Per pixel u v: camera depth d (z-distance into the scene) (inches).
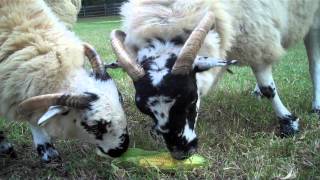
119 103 37.3
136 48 38.6
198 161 37.5
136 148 40.0
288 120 46.1
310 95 57.1
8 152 42.1
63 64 36.1
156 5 39.3
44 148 40.8
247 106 52.3
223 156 39.8
